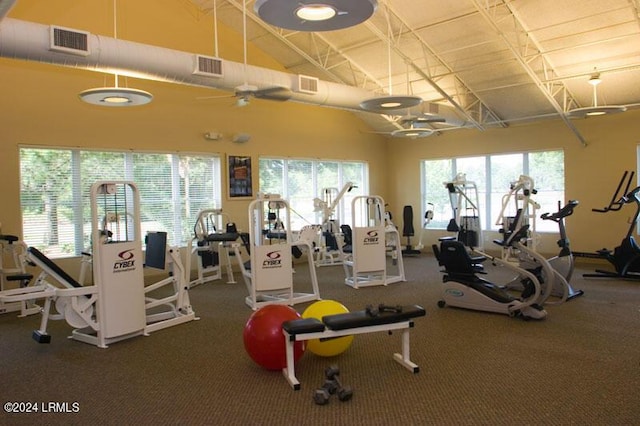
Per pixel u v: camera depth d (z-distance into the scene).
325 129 10.62
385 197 12.05
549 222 9.50
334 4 2.93
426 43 7.52
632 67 7.16
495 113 9.52
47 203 6.91
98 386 3.56
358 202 11.52
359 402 3.18
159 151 8.00
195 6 8.33
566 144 9.14
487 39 7.18
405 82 9.08
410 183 11.70
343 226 8.98
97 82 7.33
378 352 4.14
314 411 3.06
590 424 2.82
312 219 10.48
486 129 10.27
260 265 5.73
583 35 6.72
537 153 9.65
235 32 8.82
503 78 8.17
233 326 5.10
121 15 7.53
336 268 8.98
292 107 9.99
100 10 7.31
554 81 7.88
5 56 4.57
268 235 7.65
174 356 4.18
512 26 6.77
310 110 10.34
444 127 10.67
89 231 7.30
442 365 3.81
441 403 3.13
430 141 11.27
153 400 3.29
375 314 3.60
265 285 5.75
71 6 7.03
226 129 8.88
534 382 3.44
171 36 8.09
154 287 5.09
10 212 6.53
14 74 6.57
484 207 10.47
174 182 8.25
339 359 3.98
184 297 5.41
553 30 6.70
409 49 7.79
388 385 3.44
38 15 6.73
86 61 4.93
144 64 5.28
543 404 3.09
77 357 4.21
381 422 2.90
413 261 9.54
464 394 3.26
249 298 6.08
